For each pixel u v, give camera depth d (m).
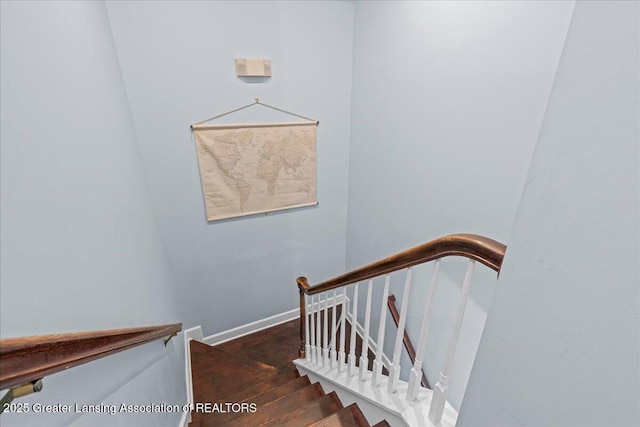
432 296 1.03
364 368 1.49
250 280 3.13
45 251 0.73
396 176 2.37
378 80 2.41
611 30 0.36
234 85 2.40
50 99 0.86
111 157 1.37
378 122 2.50
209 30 2.20
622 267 0.38
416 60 1.96
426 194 2.05
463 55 1.59
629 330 0.38
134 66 2.08
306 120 2.76
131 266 1.39
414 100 2.04
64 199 0.86
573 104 0.42
